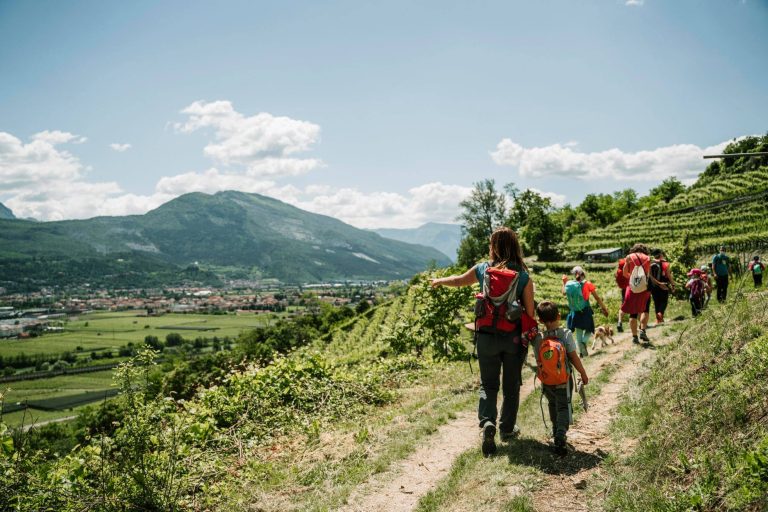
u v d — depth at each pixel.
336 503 4.43
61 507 4.42
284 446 6.59
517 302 5.03
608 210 129.00
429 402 7.77
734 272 26.33
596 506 3.74
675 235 77.50
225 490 5.08
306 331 79.38
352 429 6.81
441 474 4.86
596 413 5.95
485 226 100.88
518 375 5.15
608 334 11.05
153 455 5.05
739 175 113.00
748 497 3.03
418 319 14.50
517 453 4.88
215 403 7.54
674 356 6.62
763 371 4.25
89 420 22.47
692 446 3.97
